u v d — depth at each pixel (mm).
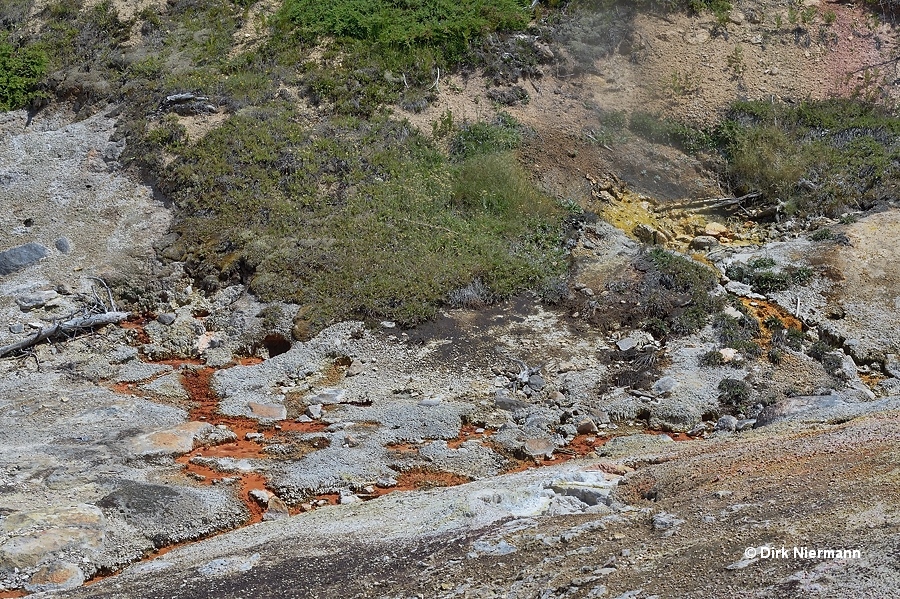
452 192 14977
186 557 8266
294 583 7375
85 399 11562
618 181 16094
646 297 13195
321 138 15883
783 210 15508
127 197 15523
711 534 7055
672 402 11375
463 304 13195
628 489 8562
